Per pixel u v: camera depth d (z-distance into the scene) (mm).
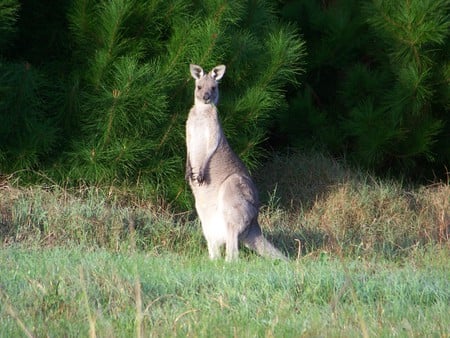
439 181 45719
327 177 41094
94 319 16938
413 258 30172
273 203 39219
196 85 31203
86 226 31172
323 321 18484
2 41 33812
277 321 18031
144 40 35875
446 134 43875
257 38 37750
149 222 32844
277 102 38250
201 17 36031
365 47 45000
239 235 29641
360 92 43094
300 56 40469
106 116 34000
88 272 21453
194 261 27250
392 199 40438
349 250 31812
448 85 41156
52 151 34938
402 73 40438
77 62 36000
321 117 43812
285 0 47156
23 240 29531
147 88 33688
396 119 41094
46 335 16656
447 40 41250
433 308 20469
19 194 32688
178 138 35906
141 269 23734
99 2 35188
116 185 35156
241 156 37031
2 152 33781
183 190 36000
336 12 44969
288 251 33000
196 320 18125
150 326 17703
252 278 22734
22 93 33406
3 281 20938
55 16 36625
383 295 21906
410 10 39656
